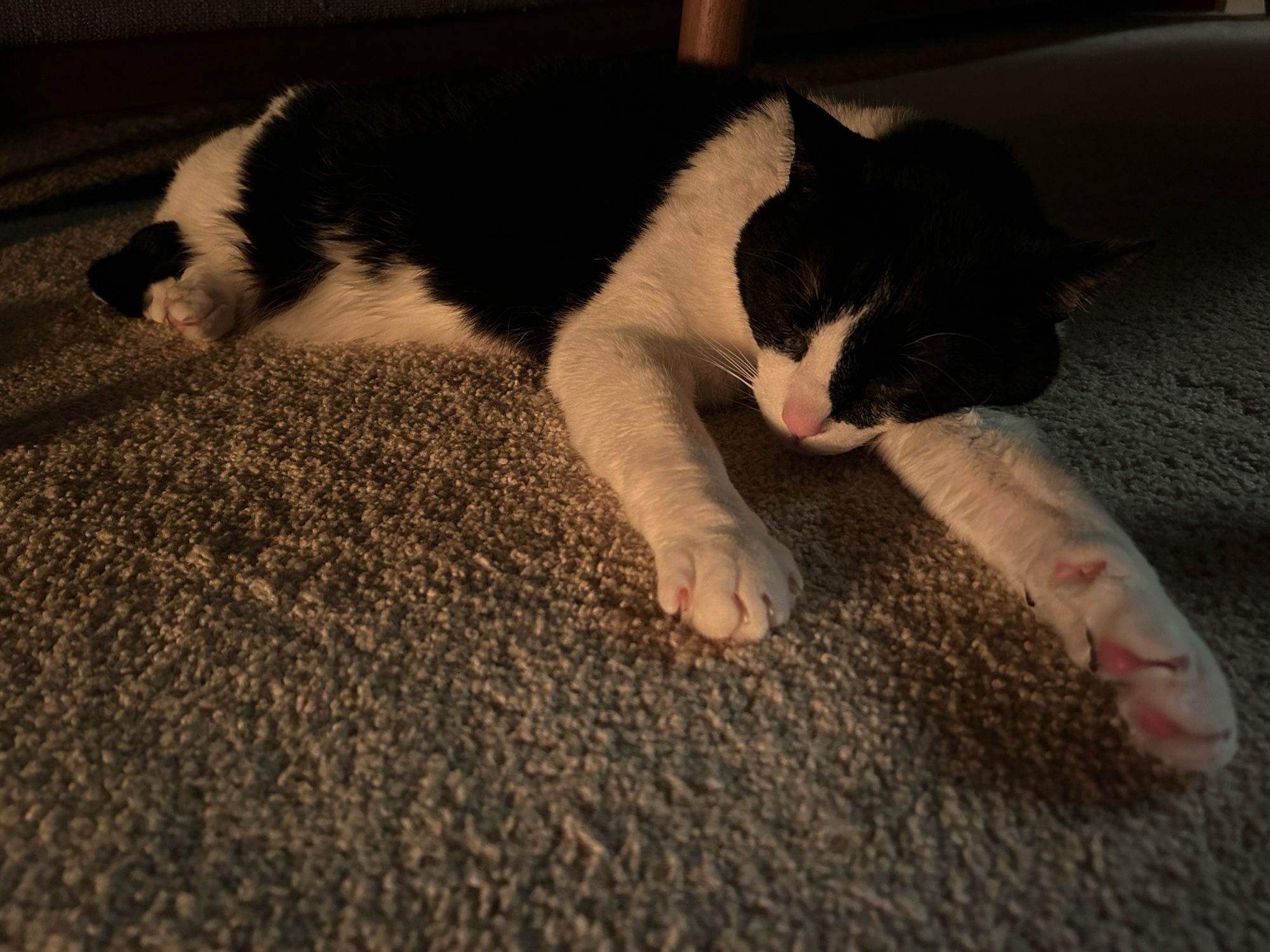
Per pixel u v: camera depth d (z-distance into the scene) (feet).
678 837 0.62
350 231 1.25
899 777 0.66
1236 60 2.93
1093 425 1.03
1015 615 0.79
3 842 0.63
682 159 1.13
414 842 0.62
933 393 0.94
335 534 0.89
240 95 1.70
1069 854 0.61
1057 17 3.92
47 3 1.45
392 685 0.73
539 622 0.78
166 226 1.36
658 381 0.97
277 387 1.15
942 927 0.58
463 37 1.89
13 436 1.06
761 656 0.75
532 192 1.15
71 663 0.76
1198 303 1.31
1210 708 0.64
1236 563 0.83
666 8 2.20
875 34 3.33
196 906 0.59
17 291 1.44
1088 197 1.69
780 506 0.93
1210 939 0.57
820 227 0.97
